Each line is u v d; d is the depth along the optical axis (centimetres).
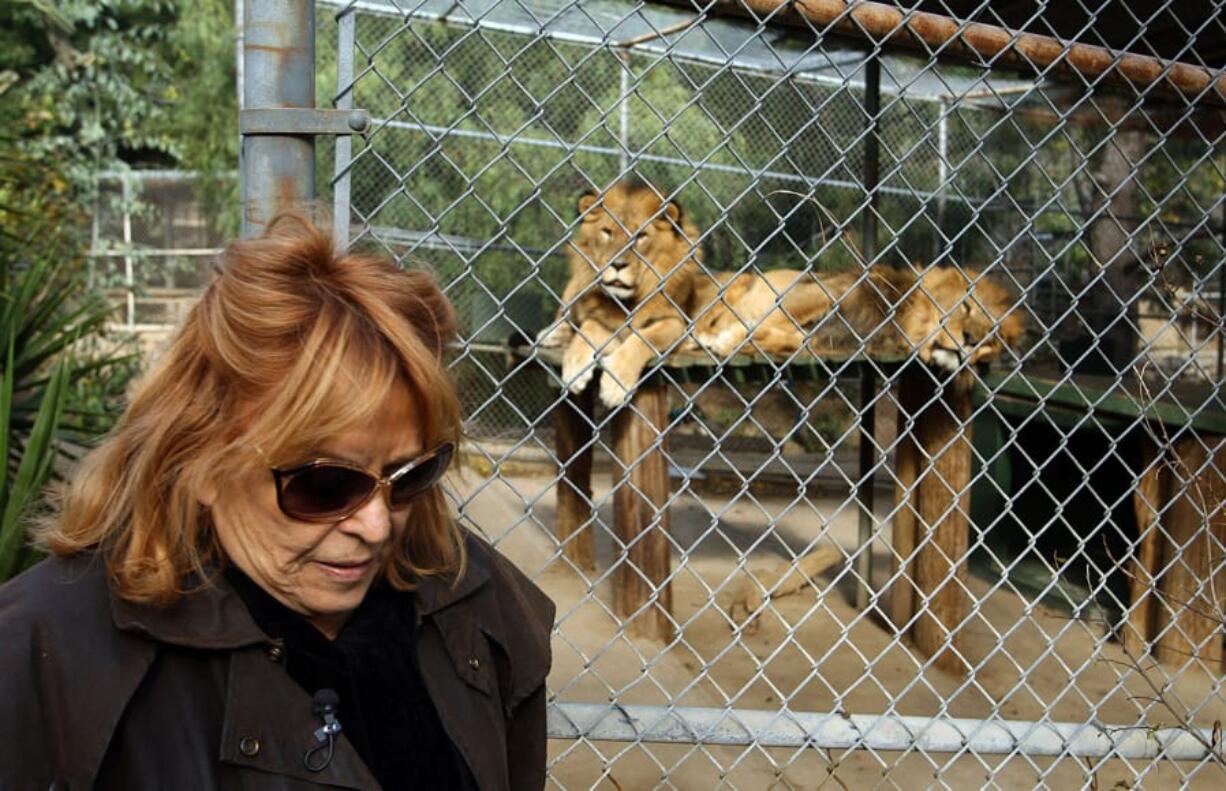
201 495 120
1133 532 558
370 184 823
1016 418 602
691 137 811
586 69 848
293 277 120
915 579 495
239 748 117
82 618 116
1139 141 736
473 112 198
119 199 1210
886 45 248
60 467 407
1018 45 236
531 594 158
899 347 482
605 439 587
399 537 131
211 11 1224
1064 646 506
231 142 1215
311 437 117
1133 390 518
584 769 360
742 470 852
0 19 1246
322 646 129
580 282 509
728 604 555
